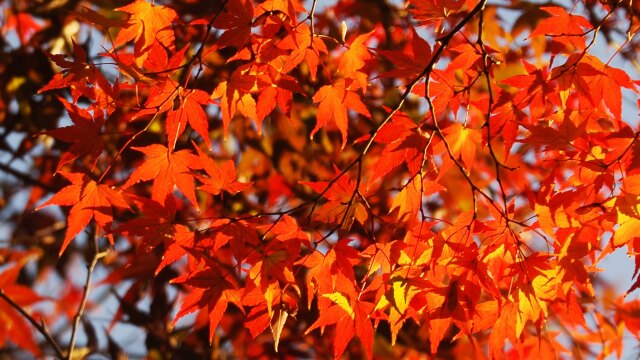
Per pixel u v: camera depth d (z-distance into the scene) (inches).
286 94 69.6
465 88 70.1
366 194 69.5
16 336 77.5
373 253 68.7
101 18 68.1
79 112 68.3
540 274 68.4
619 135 68.2
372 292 69.5
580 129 68.4
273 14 68.1
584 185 68.9
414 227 68.7
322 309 68.8
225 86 68.9
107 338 81.6
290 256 68.5
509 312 69.0
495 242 69.1
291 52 69.7
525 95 70.0
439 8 69.3
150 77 68.4
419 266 68.5
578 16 69.8
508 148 70.2
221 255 77.7
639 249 68.3
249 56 69.2
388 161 69.2
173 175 68.6
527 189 68.9
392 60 69.4
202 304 68.8
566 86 69.7
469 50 69.7
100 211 68.5
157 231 68.5
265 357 82.7
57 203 68.2
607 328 82.6
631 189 68.0
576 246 68.5
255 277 68.5
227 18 67.8
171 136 68.5
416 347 81.6
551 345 82.6
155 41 68.2
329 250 68.5
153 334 81.9
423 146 69.0
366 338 68.5
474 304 67.9
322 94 70.1
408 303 67.9
